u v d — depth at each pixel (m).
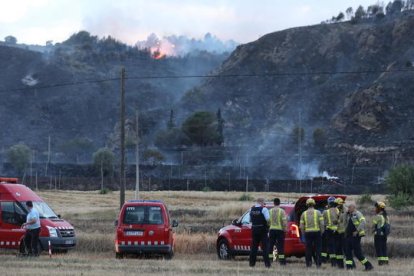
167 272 41.66
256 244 47.41
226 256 56.25
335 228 48.72
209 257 58.03
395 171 112.31
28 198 59.91
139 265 46.06
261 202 47.91
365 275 41.34
